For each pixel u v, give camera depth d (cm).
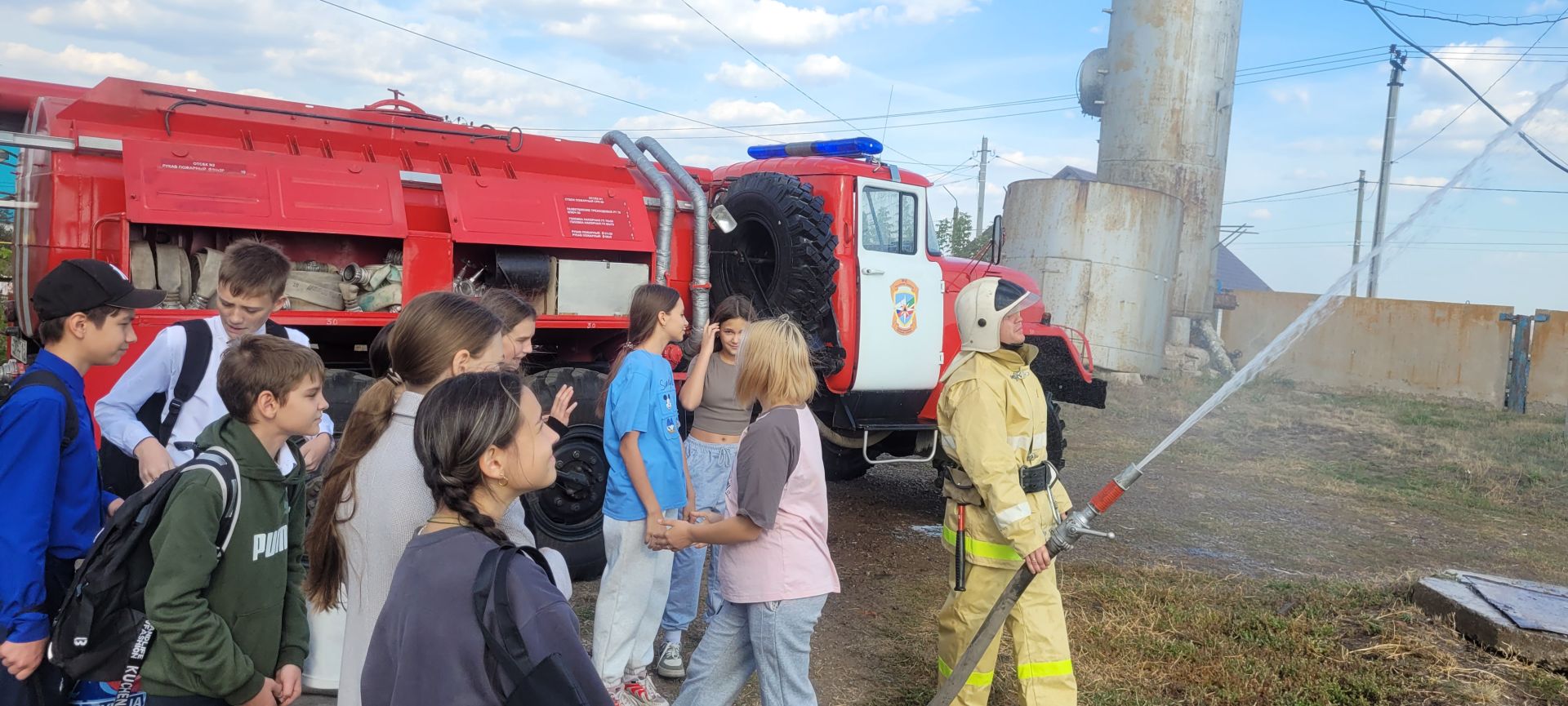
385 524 207
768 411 304
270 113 471
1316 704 408
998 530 348
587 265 539
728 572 304
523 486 177
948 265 731
